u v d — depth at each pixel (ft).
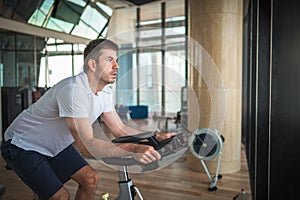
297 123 4.70
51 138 4.77
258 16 6.42
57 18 21.09
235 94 11.69
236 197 8.59
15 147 4.66
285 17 4.60
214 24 11.40
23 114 4.81
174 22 26.17
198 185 10.12
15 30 20.08
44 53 24.91
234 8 11.53
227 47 11.45
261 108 6.30
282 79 4.71
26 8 18.74
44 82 25.27
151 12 27.09
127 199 4.76
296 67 4.62
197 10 11.73
